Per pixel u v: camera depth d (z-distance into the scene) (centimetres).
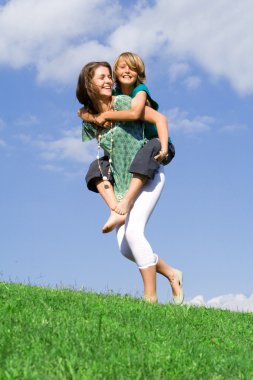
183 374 389
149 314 572
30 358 379
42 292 659
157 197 689
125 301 648
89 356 396
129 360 394
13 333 438
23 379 340
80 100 717
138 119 690
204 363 425
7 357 378
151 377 374
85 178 715
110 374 361
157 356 414
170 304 676
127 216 682
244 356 460
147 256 670
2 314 497
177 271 721
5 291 639
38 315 504
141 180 672
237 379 395
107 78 693
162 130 681
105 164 711
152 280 675
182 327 541
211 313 662
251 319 660
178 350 441
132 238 670
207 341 509
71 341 424
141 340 459
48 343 418
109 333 461
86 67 696
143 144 700
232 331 572
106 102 703
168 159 706
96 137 721
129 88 706
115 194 710
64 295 645
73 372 353
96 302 610
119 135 695
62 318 499
